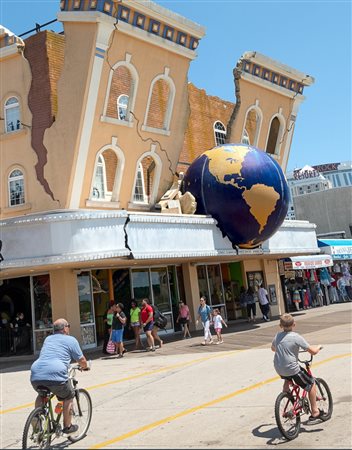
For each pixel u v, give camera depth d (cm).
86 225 1691
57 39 1958
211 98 2872
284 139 2977
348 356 1214
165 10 2083
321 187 11838
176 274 2462
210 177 2122
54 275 2005
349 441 623
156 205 2217
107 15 1848
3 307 2186
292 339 707
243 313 2791
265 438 672
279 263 3053
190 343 1905
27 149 1944
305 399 711
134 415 881
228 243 2173
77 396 741
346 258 3453
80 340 1983
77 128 1845
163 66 2178
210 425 764
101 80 1883
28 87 1944
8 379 1461
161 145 2242
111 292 2150
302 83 2994
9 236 1731
